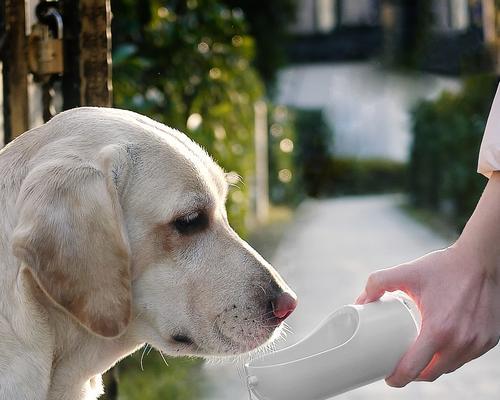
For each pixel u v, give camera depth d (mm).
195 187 3232
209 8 8016
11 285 3074
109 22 4172
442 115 16500
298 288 10078
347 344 2912
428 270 3035
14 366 3055
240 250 3322
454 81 24406
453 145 14930
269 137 18078
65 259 2936
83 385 3328
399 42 29797
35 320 3078
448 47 25016
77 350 3232
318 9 32562
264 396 2922
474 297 2980
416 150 19266
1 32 4238
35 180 3004
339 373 2916
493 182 2996
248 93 11562
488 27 13914
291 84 31703
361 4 32688
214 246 3287
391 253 12680
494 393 6254
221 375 6645
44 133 3240
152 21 7055
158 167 3197
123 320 3000
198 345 3266
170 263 3227
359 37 32562
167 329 3256
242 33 8891
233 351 3266
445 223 15500
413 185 19891
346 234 14891
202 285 3250
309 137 27438
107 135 3193
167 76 7398
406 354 2951
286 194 19406
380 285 3057
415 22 29188
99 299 2971
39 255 2926
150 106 6711
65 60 4129
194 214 3232
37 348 3096
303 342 3072
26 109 4152
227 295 3254
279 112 19453
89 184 2992
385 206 20672
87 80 4129
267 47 23031
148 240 3193
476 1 14836
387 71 30500
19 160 3189
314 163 27203
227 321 3246
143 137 3227
